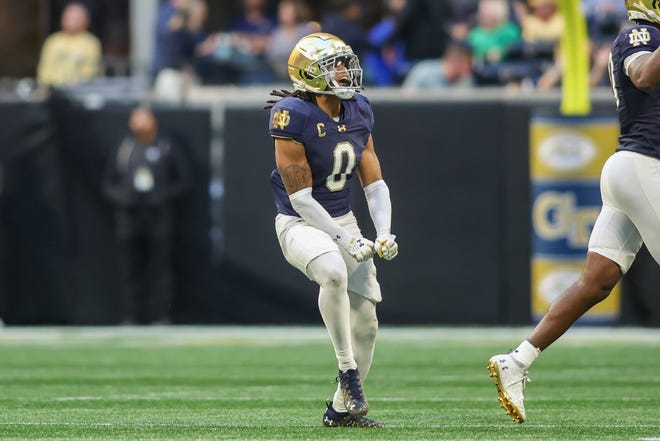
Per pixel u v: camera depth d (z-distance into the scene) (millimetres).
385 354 34750
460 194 41812
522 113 41438
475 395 25469
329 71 18188
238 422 20266
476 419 20641
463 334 39938
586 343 37406
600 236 18016
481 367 31531
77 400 24438
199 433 18391
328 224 18312
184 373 30469
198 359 33938
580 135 40844
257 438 17656
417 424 19750
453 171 41781
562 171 41031
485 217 41719
